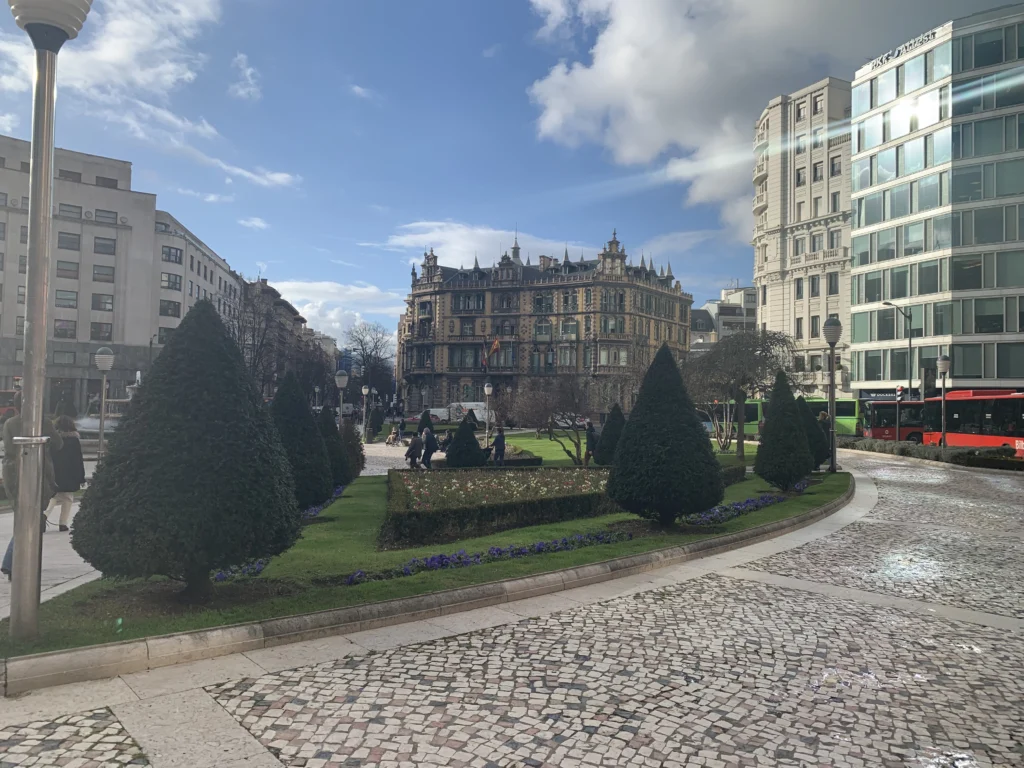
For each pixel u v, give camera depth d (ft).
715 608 24.36
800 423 57.72
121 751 13.10
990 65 141.90
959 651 20.17
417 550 32.89
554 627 21.80
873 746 14.08
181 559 20.61
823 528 42.80
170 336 22.34
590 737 14.14
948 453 93.50
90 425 119.14
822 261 185.26
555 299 292.61
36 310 18.10
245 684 16.58
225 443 21.50
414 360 317.01
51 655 16.48
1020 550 36.14
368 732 14.12
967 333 143.23
